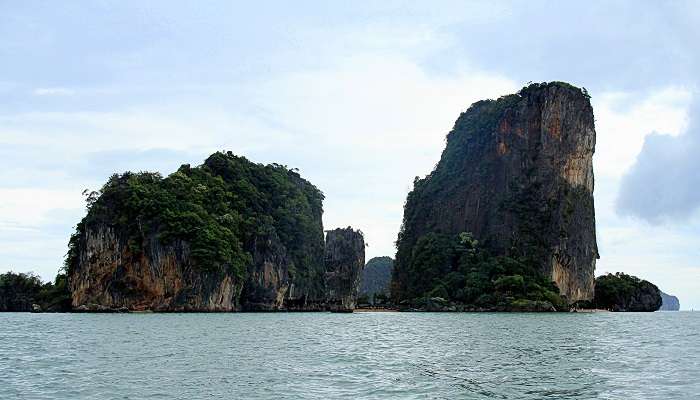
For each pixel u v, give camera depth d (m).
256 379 33.72
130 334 64.25
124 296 133.88
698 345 56.19
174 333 66.31
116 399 28.23
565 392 30.33
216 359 42.50
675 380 34.06
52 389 30.53
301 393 29.70
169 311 133.12
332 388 31.06
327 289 182.12
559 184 196.62
